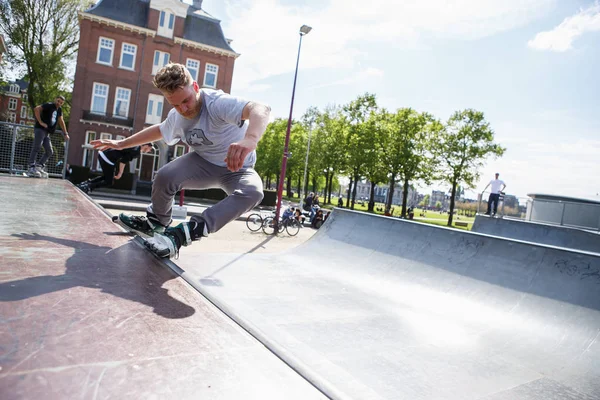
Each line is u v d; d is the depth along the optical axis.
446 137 29.62
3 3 25.88
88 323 1.05
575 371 2.33
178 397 0.78
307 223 18.75
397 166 30.72
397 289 3.88
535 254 3.57
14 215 2.58
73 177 21.28
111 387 0.76
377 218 5.59
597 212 11.76
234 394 0.84
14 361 0.79
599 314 2.81
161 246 1.93
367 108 34.25
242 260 4.58
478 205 14.69
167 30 27.83
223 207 2.12
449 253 4.25
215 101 2.15
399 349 2.29
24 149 7.22
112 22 26.14
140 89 27.28
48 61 27.06
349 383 1.37
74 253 1.79
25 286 1.24
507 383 2.06
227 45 29.78
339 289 3.64
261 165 47.12
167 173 2.32
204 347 1.04
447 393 1.85
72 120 25.88
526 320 3.02
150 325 1.12
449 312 3.26
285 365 1.04
